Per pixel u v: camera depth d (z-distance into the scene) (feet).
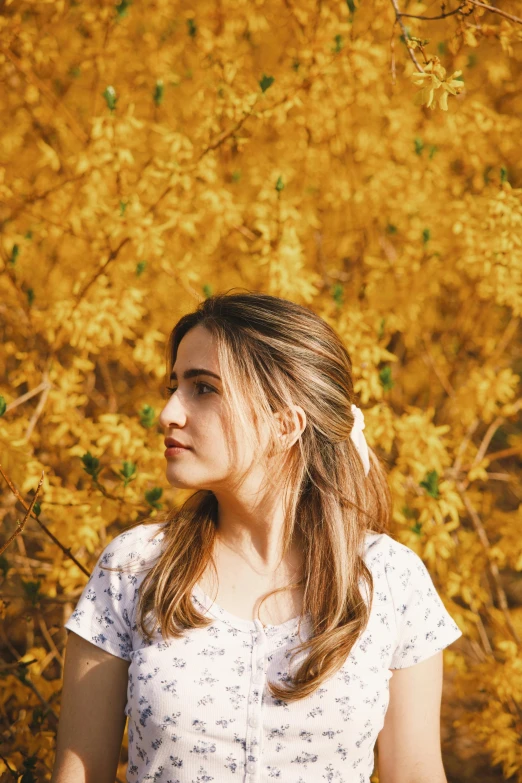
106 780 4.51
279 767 4.25
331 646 4.33
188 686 4.23
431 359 9.89
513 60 10.46
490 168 10.60
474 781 10.10
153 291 9.22
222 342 4.57
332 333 4.92
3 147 9.75
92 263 8.72
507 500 12.53
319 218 10.12
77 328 7.91
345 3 8.99
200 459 4.57
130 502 7.50
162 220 8.65
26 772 7.04
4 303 9.29
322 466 4.89
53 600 7.97
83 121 10.18
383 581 4.76
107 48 9.50
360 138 9.66
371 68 8.93
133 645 4.48
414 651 4.77
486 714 8.54
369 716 4.40
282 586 4.67
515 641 8.87
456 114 9.47
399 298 9.20
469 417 9.21
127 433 7.93
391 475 8.34
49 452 9.26
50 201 9.00
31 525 9.53
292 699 4.22
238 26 9.61
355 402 5.41
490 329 10.34
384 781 4.77
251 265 9.46
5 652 9.98
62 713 4.56
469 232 8.43
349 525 4.78
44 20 9.74
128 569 4.63
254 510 4.75
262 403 4.57
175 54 10.09
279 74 9.49
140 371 10.42
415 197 9.45
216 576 4.68
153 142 9.37
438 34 10.09
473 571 9.07
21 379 8.51
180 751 4.21
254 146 9.63
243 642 4.38
